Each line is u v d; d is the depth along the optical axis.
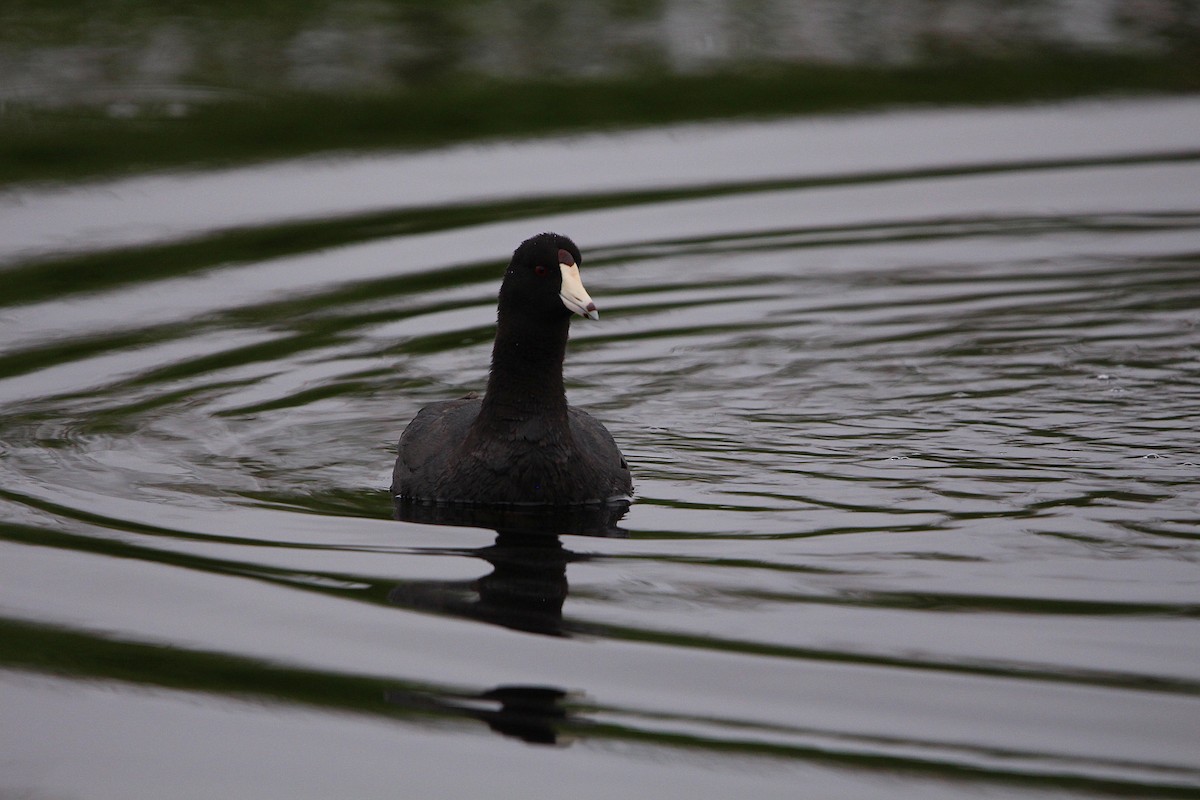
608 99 23.78
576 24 27.19
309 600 9.94
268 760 8.20
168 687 8.95
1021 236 19.09
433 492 11.82
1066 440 12.99
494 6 28.27
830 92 24.39
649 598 9.90
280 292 17.05
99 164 20.83
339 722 8.53
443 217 19.39
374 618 9.66
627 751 8.16
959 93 24.39
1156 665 8.88
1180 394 14.10
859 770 7.92
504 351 11.62
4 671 9.12
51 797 7.92
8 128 22.05
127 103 23.08
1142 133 22.73
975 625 9.45
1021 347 15.52
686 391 14.59
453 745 8.27
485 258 18.09
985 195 20.52
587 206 19.94
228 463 12.63
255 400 14.16
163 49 25.38
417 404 14.23
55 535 11.03
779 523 11.26
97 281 17.19
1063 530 10.97
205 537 11.02
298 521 11.36
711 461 12.74
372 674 8.96
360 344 15.66
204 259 17.92
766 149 22.14
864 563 10.43
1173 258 18.25
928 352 15.46
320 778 8.02
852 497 11.79
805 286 17.55
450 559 10.61
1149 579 10.08
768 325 16.36
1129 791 7.68
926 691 8.66
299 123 22.56
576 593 10.00
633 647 9.23
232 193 20.02
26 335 15.67
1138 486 11.85
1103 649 9.09
